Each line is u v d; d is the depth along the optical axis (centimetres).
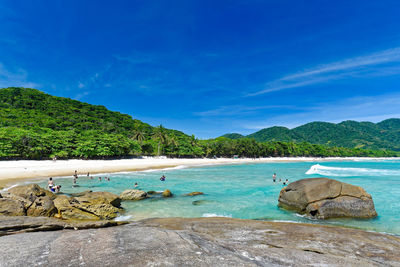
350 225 1341
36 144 6228
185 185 2988
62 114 13100
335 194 1541
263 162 11262
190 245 570
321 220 1436
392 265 591
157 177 3888
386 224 1360
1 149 5553
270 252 594
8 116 10419
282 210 1717
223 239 779
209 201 2030
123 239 610
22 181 3156
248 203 1952
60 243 572
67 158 6819
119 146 7838
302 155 17512
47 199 1459
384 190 2544
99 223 991
